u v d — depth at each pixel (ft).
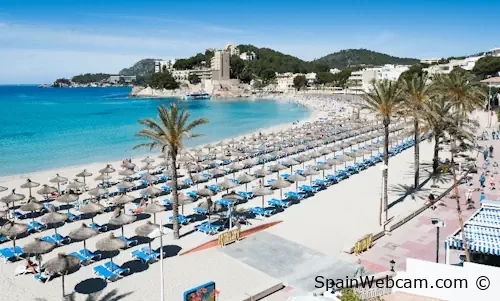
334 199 120.88
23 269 74.08
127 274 73.77
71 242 89.20
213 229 94.07
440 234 89.81
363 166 162.40
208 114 456.86
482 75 415.85
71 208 116.47
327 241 88.07
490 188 125.29
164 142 89.40
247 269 75.41
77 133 285.02
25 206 98.48
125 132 290.56
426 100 126.72
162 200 123.24
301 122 361.30
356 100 610.65
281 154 177.88
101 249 69.56
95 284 70.08
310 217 104.47
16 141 247.50
